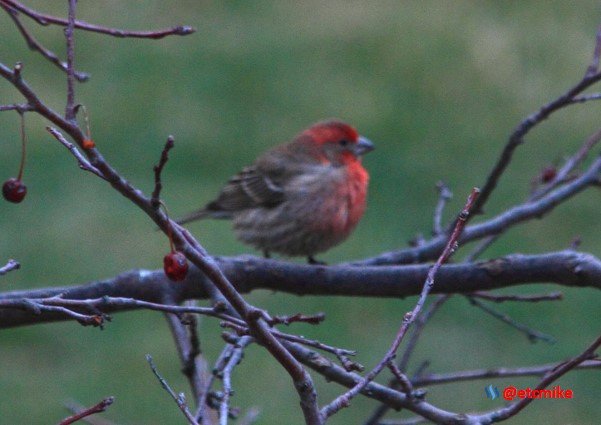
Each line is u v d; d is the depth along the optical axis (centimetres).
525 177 1658
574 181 785
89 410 428
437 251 715
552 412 1160
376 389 502
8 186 449
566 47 2017
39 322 565
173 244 387
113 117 1778
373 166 1681
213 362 1201
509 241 1477
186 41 2031
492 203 1600
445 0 2188
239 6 2162
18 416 1170
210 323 1264
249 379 1220
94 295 570
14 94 1811
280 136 1759
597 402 1177
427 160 1698
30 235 1488
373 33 2064
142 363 1246
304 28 2081
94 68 1936
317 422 410
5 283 1394
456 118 1814
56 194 1581
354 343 1292
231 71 1931
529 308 1343
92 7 2119
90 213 1538
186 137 1736
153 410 1183
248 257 601
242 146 1727
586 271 538
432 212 1565
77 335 1295
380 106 1842
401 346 1288
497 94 1886
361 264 703
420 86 1908
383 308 1345
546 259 550
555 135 1761
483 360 1273
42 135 1712
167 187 1611
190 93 1866
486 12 2131
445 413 485
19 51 1961
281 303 1350
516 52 2006
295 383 409
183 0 2142
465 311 1342
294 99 1861
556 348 1281
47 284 1397
